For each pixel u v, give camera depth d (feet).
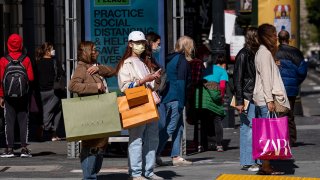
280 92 64.23
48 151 89.86
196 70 84.43
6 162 78.84
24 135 82.99
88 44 60.59
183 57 74.08
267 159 64.95
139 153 61.93
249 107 66.69
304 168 71.10
